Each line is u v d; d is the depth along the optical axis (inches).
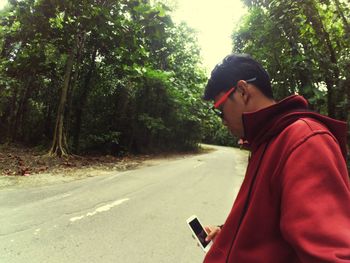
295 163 41.6
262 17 490.9
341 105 354.3
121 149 751.1
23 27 576.7
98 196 284.2
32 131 789.9
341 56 390.9
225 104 54.9
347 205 38.2
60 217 217.9
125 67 652.7
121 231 197.6
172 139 989.8
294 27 384.5
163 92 806.5
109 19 518.0
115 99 764.0
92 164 499.8
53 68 690.8
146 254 165.9
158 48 838.5
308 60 366.3
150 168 502.9
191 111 1037.2
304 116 46.7
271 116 48.8
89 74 681.6
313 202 38.1
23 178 346.0
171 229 205.9
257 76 52.7
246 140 52.6
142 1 531.5
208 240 74.7
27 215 218.1
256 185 47.7
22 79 735.1
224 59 56.4
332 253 34.7
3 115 799.1
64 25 551.8
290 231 38.5
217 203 288.2
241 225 47.7
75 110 689.6
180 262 158.4
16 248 164.6
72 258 156.5
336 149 41.8
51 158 515.5
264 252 44.4
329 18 390.6
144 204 266.8
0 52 704.4
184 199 295.6
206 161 711.7
